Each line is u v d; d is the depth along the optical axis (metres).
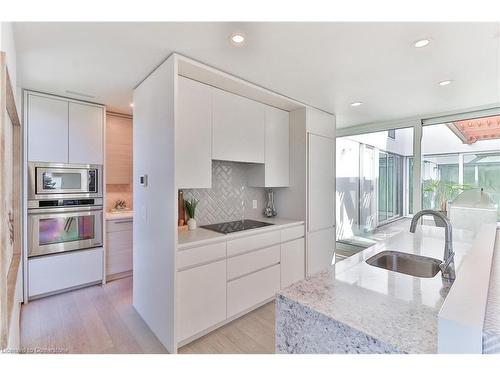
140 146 2.40
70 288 2.93
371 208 4.20
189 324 1.97
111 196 3.74
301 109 3.14
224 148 2.46
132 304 2.64
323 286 1.12
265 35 1.65
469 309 0.61
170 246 1.90
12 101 1.33
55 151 2.77
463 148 3.39
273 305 2.64
